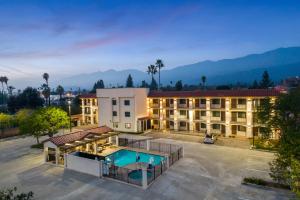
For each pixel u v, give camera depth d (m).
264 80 91.38
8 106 92.25
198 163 29.61
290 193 20.75
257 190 21.80
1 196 10.07
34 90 95.75
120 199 20.66
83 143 32.53
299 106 20.17
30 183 24.55
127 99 53.56
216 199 20.30
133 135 49.09
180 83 96.69
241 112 44.72
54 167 29.30
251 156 32.47
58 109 42.34
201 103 49.94
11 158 34.09
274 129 22.31
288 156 18.05
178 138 45.06
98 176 25.86
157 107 55.44
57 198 21.08
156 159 33.28
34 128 39.22
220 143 40.44
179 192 21.77
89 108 66.44
